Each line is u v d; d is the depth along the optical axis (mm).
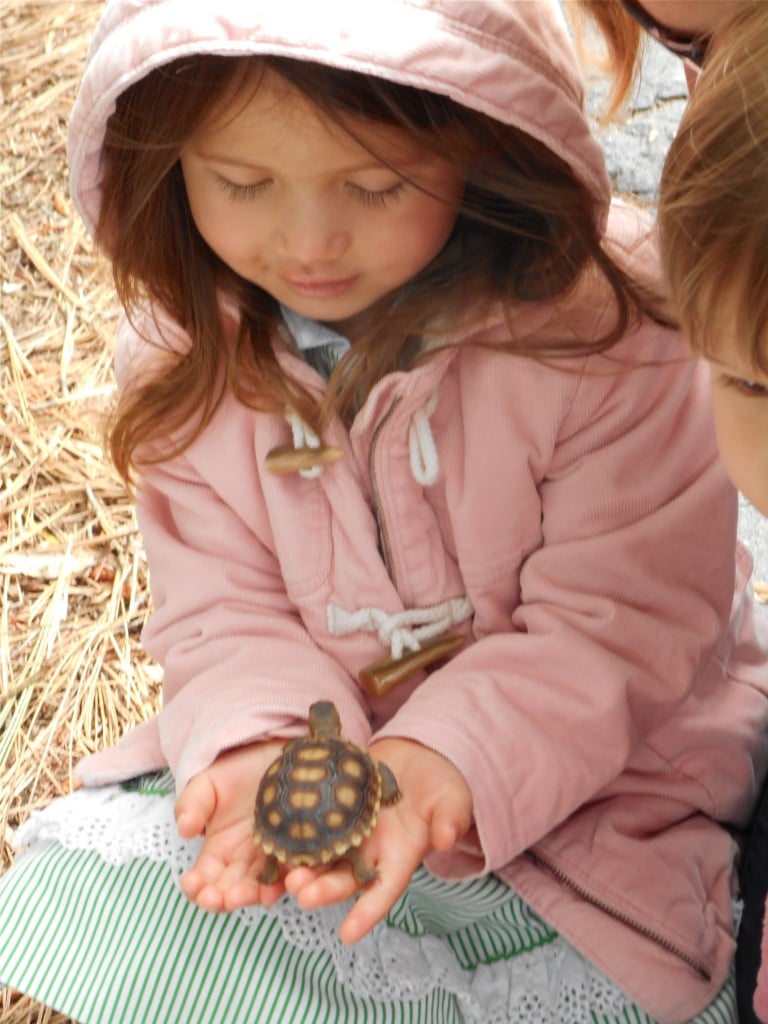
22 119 1868
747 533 1357
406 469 1057
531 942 1043
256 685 1046
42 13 2043
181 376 1064
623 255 1036
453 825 967
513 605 1094
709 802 1071
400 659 1073
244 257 995
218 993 1006
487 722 1012
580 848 1038
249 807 1003
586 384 1030
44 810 1072
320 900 929
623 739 1030
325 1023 1004
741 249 812
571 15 1150
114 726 1303
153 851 1031
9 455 1484
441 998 1033
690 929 1012
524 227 1000
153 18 920
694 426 1052
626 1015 1012
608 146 1614
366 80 921
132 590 1387
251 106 927
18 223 1722
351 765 948
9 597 1389
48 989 1010
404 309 1012
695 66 1010
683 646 1051
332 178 949
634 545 1045
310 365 1076
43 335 1599
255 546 1104
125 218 1013
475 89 917
